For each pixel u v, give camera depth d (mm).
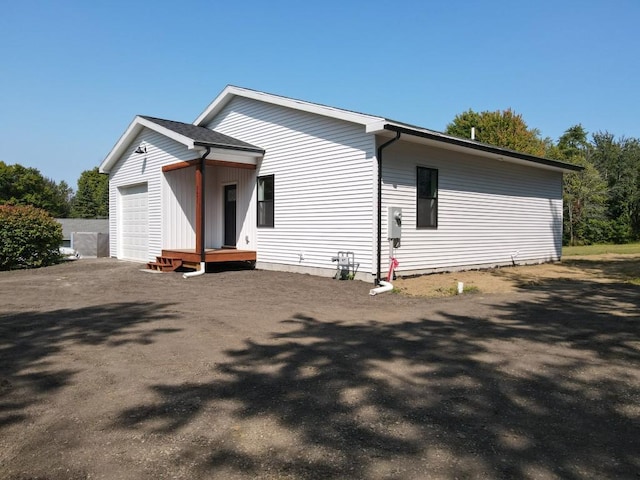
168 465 2932
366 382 4398
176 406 3850
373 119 10258
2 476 2814
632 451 3105
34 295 9414
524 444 3191
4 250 14844
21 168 53844
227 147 12875
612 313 7512
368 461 2961
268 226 13516
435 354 5285
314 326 6703
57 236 16469
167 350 5469
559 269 14555
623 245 31516
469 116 41594
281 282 11023
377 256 10680
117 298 9023
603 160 39781
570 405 3863
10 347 5609
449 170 12844
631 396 4055
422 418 3607
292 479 2762
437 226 12516
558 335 6109
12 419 3619
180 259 13305
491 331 6363
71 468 2902
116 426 3486
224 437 3301
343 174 11414
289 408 3799
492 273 13148
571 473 2826
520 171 15562
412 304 8508
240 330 6445
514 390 4195
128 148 16641
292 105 12500
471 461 2961
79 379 4512
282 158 13086
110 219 18344
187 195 15055
